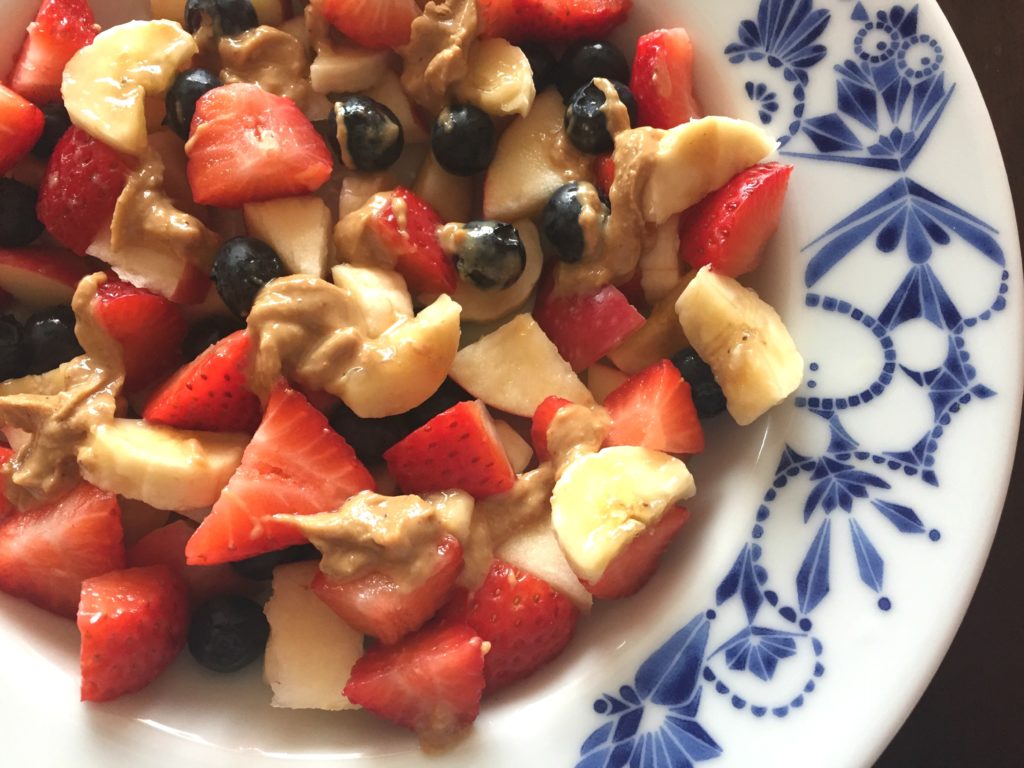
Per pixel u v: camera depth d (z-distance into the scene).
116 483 0.22
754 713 0.21
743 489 0.22
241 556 0.22
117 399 0.23
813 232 0.23
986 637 0.27
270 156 0.23
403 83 0.24
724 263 0.23
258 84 0.24
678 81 0.23
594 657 0.22
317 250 0.23
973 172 0.22
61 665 0.22
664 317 0.24
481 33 0.24
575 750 0.21
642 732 0.21
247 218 0.23
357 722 0.23
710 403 0.23
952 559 0.21
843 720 0.20
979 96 0.22
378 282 0.23
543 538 0.23
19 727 0.22
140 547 0.23
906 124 0.22
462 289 0.24
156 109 0.24
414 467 0.22
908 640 0.21
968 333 0.21
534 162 0.24
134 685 0.22
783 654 0.21
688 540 0.23
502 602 0.22
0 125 0.23
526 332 0.24
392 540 0.21
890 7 0.22
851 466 0.22
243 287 0.22
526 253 0.24
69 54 0.24
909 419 0.22
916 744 0.27
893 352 0.22
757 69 0.23
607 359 0.24
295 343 0.22
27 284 0.24
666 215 0.23
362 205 0.24
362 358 0.22
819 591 0.21
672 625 0.22
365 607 0.21
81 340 0.23
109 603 0.22
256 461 0.22
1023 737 0.26
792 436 0.22
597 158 0.24
